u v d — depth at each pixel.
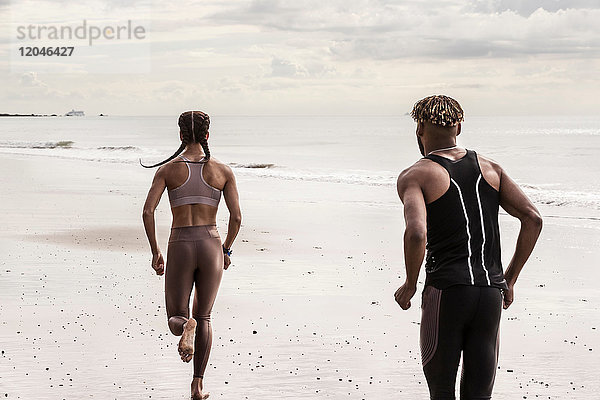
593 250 12.32
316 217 16.83
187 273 5.35
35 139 86.62
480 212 3.52
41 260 10.93
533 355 6.42
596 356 6.37
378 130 148.50
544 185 27.64
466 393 3.51
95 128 160.38
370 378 5.73
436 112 3.69
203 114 5.61
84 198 19.89
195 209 5.42
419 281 9.66
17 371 5.80
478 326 3.48
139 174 29.14
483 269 3.47
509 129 145.38
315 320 7.59
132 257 11.31
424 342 3.54
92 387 5.45
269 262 11.05
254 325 7.38
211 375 5.79
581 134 106.69
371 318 7.68
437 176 3.54
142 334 6.98
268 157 50.66
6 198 19.64
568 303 8.48
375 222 15.96
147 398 5.23
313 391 5.42
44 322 7.38
